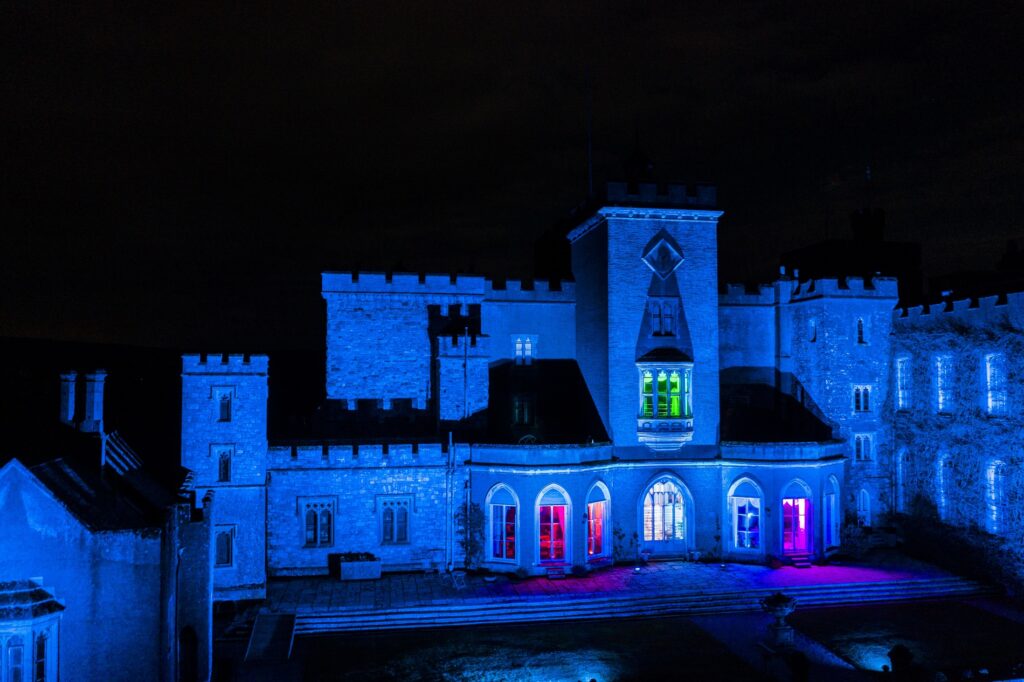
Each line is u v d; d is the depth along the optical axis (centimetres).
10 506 2208
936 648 3253
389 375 4641
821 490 4441
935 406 4531
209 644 2611
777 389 5088
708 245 4709
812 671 2991
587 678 2950
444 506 4306
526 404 4797
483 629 3538
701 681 2916
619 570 4309
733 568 4344
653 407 4541
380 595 3819
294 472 4172
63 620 2205
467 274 4759
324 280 4588
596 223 4744
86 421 2784
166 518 2323
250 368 3981
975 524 4194
